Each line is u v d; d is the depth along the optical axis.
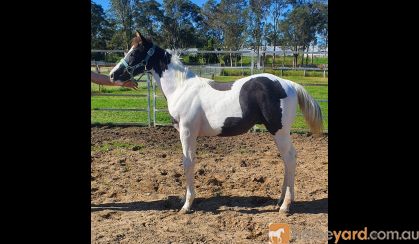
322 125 4.27
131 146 7.13
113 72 4.40
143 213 4.23
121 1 48.00
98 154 6.58
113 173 5.58
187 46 53.38
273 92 3.99
